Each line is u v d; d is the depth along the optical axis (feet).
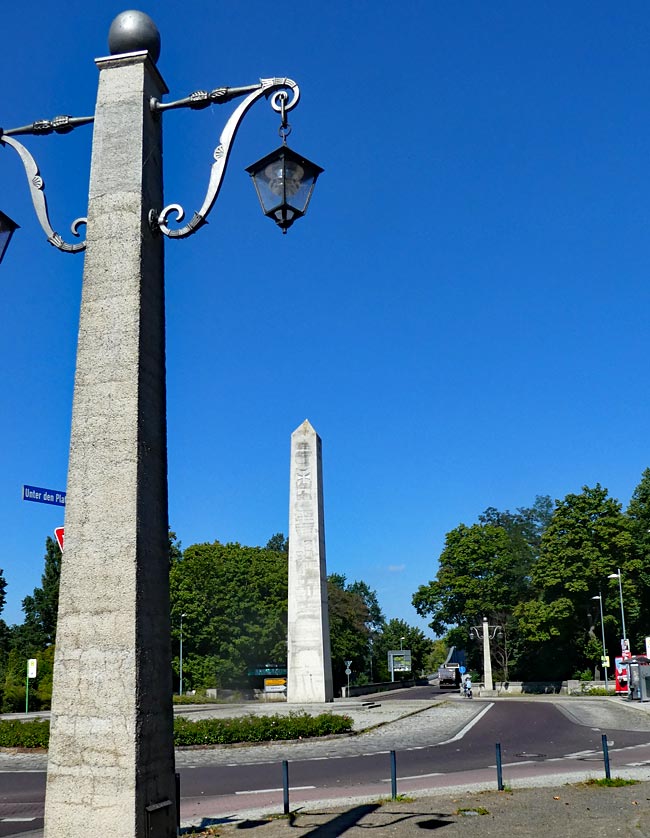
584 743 81.25
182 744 79.51
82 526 23.48
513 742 83.41
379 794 48.65
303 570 128.47
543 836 35.24
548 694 202.90
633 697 157.99
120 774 21.59
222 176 24.52
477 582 241.76
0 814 46.37
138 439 23.79
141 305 24.76
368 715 117.80
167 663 24.17
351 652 255.70
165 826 22.74
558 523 212.64
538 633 209.67
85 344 24.80
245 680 228.84
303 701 126.31
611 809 41.42
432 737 89.86
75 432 24.26
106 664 22.38
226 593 232.53
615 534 206.39
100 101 26.58
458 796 46.52
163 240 27.09
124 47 26.73
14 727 83.30
